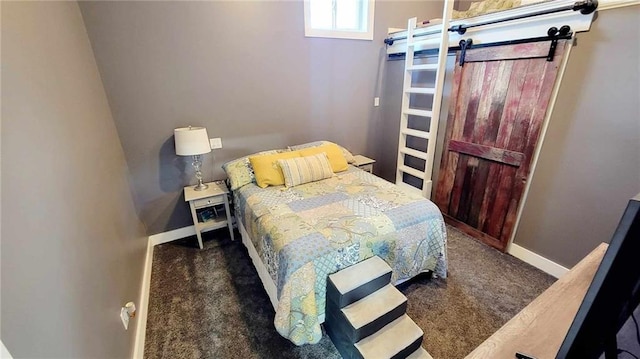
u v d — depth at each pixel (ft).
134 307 5.23
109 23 6.83
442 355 5.13
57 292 2.89
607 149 5.90
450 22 8.36
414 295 6.56
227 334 5.63
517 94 7.16
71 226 3.57
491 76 7.70
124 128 7.67
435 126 9.22
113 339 4.20
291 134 10.27
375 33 10.58
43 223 2.91
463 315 5.99
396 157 12.07
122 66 7.23
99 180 5.14
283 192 7.50
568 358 2.05
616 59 5.52
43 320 2.56
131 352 4.84
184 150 7.70
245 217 7.37
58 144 3.72
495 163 8.00
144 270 7.12
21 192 2.64
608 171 5.95
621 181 5.81
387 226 5.87
